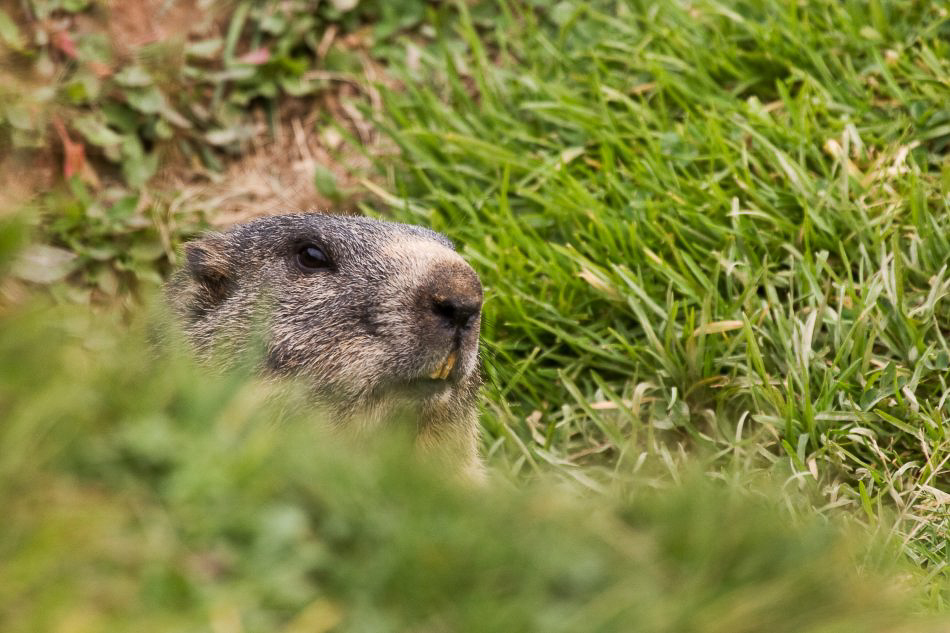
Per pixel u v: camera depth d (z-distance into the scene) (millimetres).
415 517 6113
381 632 5594
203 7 15102
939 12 13062
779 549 6660
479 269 12656
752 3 13648
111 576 5461
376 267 9406
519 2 15188
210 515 5812
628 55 13875
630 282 11844
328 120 14359
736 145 12648
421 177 13742
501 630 5684
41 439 5934
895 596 6816
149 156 14398
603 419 11539
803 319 11508
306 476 6246
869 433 10438
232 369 9609
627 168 13148
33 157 13656
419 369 9094
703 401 11555
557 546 6227
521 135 13602
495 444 11312
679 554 6512
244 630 5363
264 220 10414
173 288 10398
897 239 11188
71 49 14109
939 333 10859
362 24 15406
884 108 12703
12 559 5359
